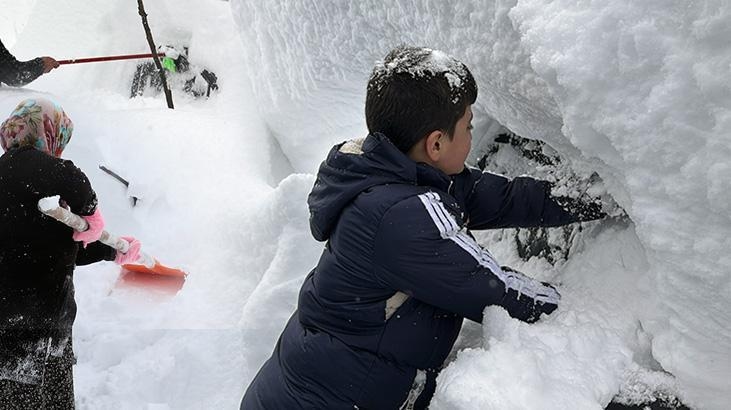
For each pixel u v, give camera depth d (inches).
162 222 143.4
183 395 113.7
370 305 65.5
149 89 176.1
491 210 74.4
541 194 72.6
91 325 129.9
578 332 64.5
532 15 59.0
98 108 166.7
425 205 62.0
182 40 177.5
